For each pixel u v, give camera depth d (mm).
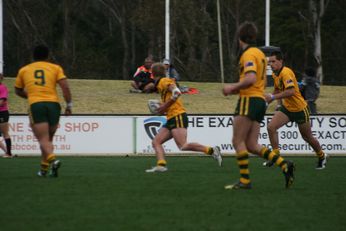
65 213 27406
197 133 60500
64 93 37844
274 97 45094
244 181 34250
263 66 32594
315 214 27719
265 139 60562
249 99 32438
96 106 81688
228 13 174250
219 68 158000
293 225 25531
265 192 33469
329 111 85000
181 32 161375
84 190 33875
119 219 26234
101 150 59844
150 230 24297
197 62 152875
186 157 58531
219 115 60656
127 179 39000
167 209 28406
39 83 37062
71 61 165000
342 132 61469
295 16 175250
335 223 25969
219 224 25438
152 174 42188
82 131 59750
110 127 60000
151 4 146250
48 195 32094
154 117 60219
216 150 46406
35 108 37000
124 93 89125
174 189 34406
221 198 31344
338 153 61375
